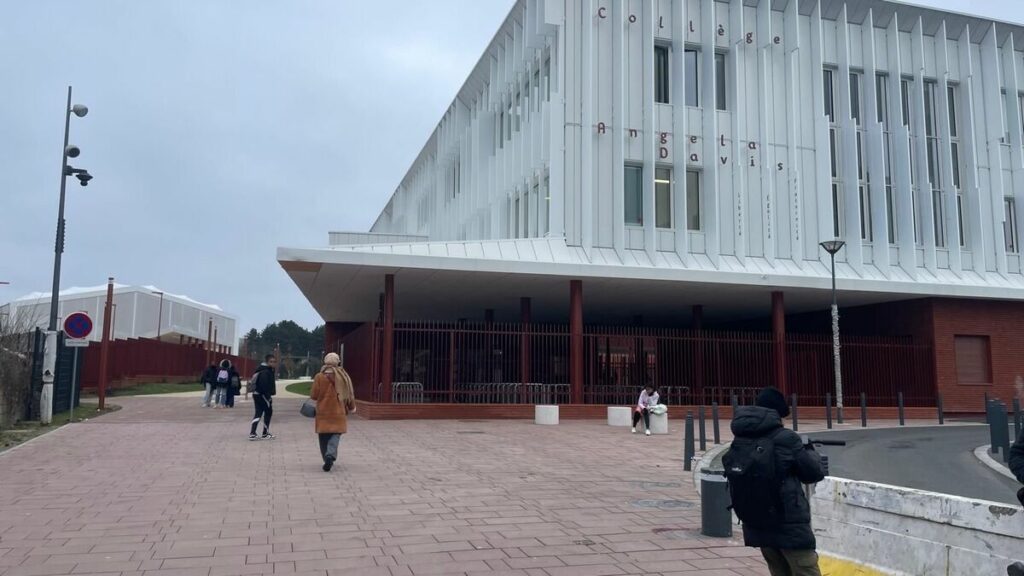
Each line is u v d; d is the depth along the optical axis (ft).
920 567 17.06
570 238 75.31
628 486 32.40
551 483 32.83
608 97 79.05
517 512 26.50
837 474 37.78
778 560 14.71
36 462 37.27
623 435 55.16
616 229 76.69
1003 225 90.84
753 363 80.53
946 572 16.44
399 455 41.09
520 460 40.22
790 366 81.87
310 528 23.59
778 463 14.01
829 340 83.20
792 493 13.94
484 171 97.86
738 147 81.51
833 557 19.44
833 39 88.53
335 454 34.73
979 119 92.79
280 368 298.15
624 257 75.82
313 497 28.53
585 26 78.02
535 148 81.15
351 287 82.38
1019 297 83.30
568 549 21.58
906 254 85.87
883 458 44.34
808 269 82.12
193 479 32.32
